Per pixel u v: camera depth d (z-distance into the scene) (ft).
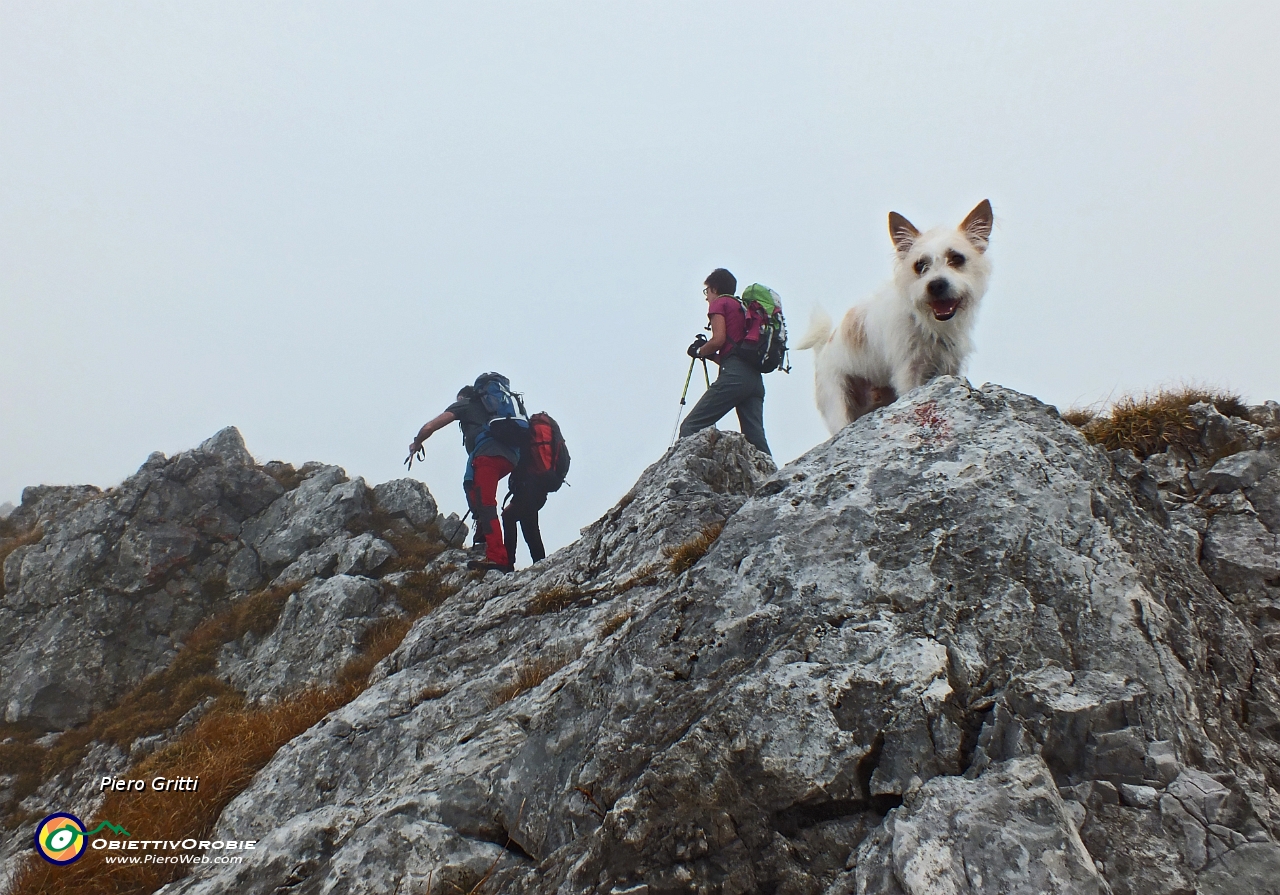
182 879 15.25
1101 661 10.74
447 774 13.97
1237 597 15.12
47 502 55.77
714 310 25.71
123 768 33.99
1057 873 8.14
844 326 25.84
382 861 12.22
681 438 24.90
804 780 10.15
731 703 11.00
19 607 44.01
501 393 29.86
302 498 48.16
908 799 9.64
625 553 20.88
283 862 13.55
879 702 10.61
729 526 14.30
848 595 12.13
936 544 12.38
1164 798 9.15
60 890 15.58
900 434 14.66
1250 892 8.33
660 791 10.23
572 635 17.99
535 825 11.97
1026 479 12.92
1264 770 10.35
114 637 41.78
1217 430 19.62
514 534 30.01
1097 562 11.68
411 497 48.42
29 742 37.32
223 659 39.06
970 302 21.34
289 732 19.86
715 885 9.52
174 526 46.32
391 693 18.72
